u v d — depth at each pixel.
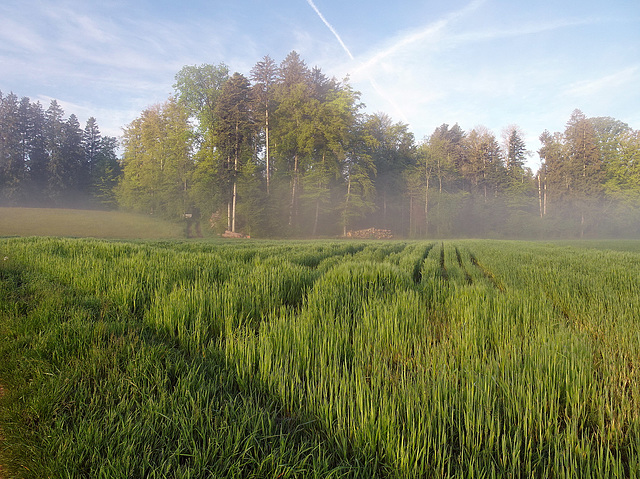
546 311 3.91
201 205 44.28
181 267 5.94
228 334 3.16
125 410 1.93
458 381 2.34
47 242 10.94
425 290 5.46
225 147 42.19
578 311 4.45
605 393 2.09
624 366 2.52
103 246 9.81
